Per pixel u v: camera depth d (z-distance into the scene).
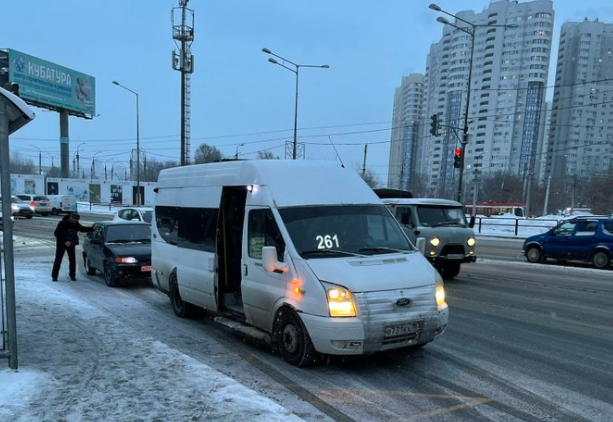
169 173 8.56
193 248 7.25
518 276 12.67
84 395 4.18
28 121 4.81
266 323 5.69
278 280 5.43
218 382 4.52
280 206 5.66
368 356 5.66
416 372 5.16
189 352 5.83
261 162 6.20
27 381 4.42
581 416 4.13
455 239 11.53
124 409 3.91
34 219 34.72
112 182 59.81
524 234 29.98
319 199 5.88
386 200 12.52
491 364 5.45
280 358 5.59
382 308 4.84
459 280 11.89
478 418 4.07
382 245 5.70
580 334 6.81
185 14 31.86
